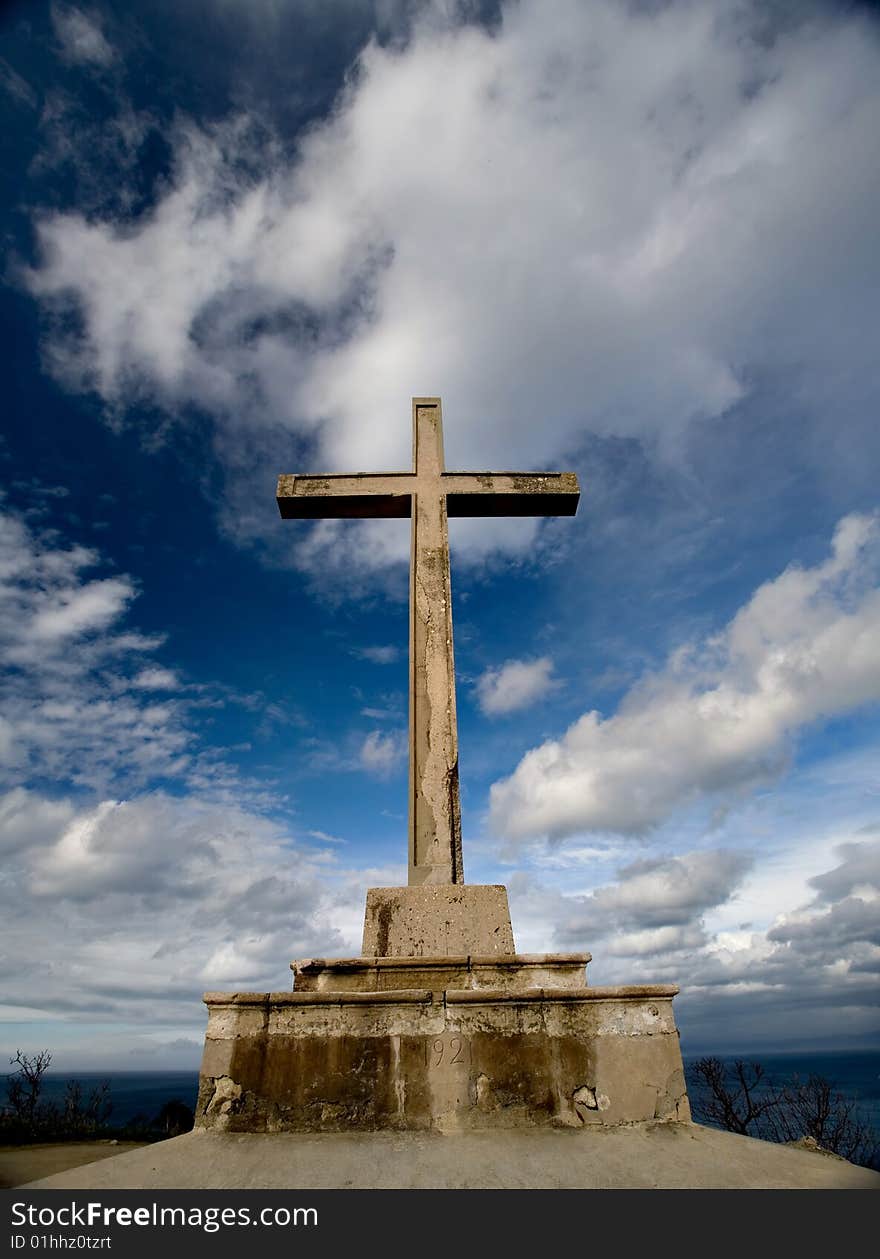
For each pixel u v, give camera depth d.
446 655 6.99
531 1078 4.39
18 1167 6.35
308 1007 4.55
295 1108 4.27
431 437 8.24
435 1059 4.41
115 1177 3.73
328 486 7.88
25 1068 11.29
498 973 5.00
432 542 7.59
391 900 5.55
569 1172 3.73
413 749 6.57
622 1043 4.50
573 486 8.05
